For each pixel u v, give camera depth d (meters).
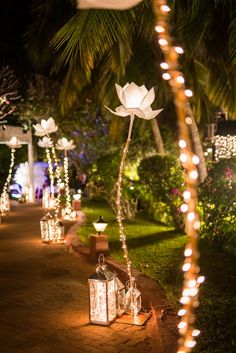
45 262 7.76
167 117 19.27
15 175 18.66
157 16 2.97
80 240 9.12
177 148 18.36
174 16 8.84
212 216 7.98
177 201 10.17
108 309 4.79
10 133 16.42
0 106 16.59
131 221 12.13
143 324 4.84
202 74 12.74
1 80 17.25
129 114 4.55
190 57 9.65
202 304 5.00
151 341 4.39
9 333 4.68
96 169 15.51
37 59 15.15
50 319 5.05
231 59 8.69
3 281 6.61
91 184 16.17
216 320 4.51
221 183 7.85
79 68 10.65
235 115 10.61
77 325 4.86
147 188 13.05
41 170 18.75
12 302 5.65
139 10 7.84
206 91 13.04
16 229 11.30
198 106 12.37
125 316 5.07
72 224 11.69
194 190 3.21
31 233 10.69
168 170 11.19
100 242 7.56
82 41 7.88
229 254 7.36
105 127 17.69
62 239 9.47
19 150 20.53
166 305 5.09
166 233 9.98
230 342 3.99
